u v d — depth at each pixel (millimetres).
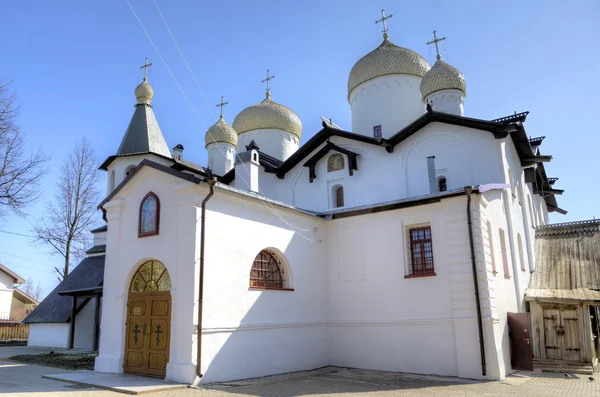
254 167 17531
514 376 13398
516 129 17031
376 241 15641
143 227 13383
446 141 18391
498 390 11094
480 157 17547
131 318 13195
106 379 11688
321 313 15914
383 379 12805
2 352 19109
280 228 14711
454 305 13461
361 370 14711
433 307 13961
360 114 23922
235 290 12656
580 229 21578
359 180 19922
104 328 13602
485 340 12766
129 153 24156
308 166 21188
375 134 22969
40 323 23125
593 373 14516
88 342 21969
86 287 21500
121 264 13711
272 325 13641
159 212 13078
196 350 11273
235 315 12516
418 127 18781
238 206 13258
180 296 11766
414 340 14141
